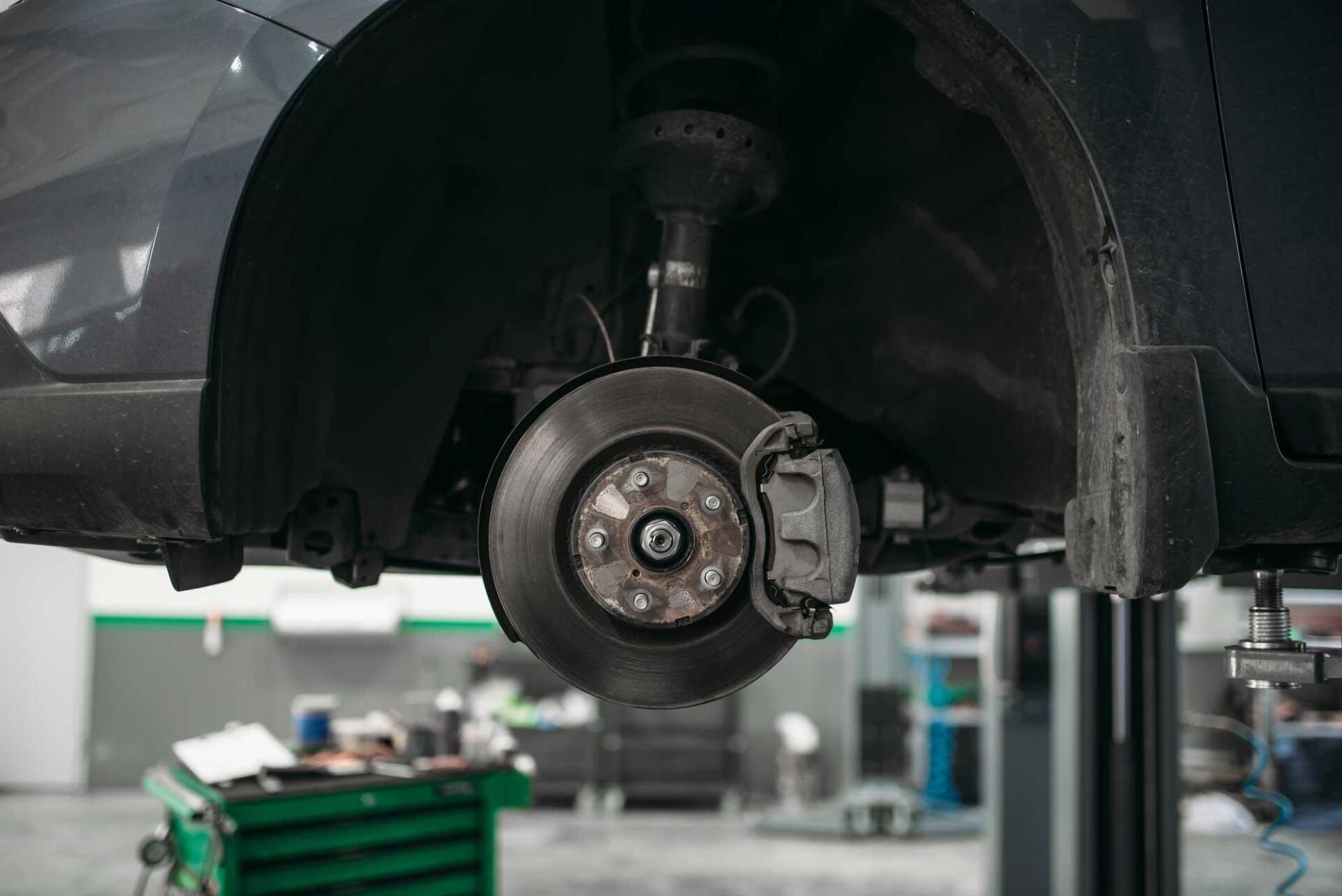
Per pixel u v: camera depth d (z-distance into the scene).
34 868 4.96
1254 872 5.27
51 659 6.79
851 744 6.30
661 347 1.26
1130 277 0.96
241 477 1.05
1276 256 0.99
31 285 1.02
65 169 1.03
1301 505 0.97
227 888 2.40
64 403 1.00
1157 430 0.95
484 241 1.36
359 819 2.62
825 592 1.00
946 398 1.43
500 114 1.28
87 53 1.05
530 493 1.05
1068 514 1.06
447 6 1.10
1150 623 2.89
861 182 1.46
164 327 0.98
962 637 6.66
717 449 1.04
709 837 5.91
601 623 1.04
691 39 1.36
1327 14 1.02
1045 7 0.99
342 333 1.30
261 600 6.93
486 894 2.79
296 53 0.99
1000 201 1.32
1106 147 0.97
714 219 1.28
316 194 1.11
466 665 6.66
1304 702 6.52
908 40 1.25
